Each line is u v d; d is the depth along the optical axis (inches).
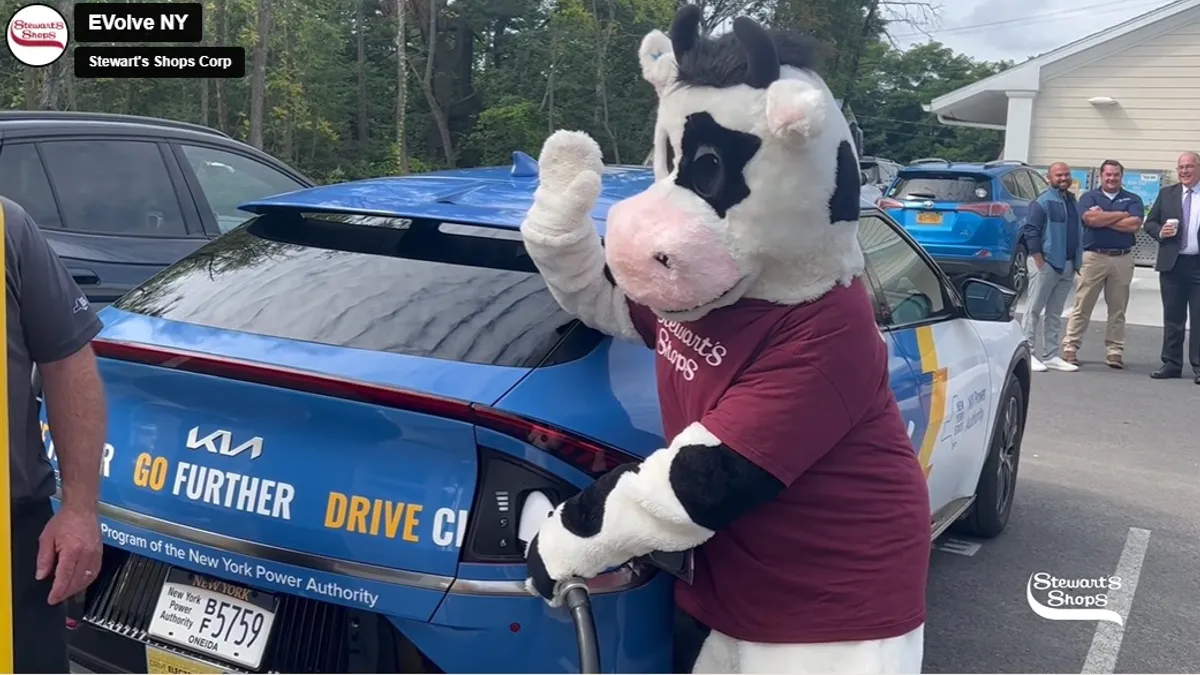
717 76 69.3
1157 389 337.4
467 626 78.8
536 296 95.3
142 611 92.7
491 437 79.7
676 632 86.8
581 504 73.5
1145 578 174.9
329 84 1088.2
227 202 220.1
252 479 85.7
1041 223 363.9
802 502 76.2
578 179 82.4
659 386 83.4
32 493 85.7
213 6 847.1
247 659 85.2
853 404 73.3
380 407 81.4
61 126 194.2
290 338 92.1
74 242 188.9
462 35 1232.2
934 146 2615.7
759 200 68.5
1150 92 737.0
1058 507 212.7
